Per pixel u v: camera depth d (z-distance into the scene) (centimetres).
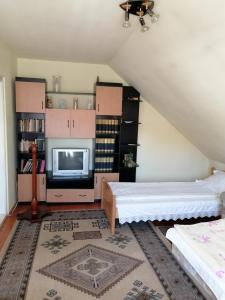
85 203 447
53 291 224
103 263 269
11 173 398
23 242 306
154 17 209
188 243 206
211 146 432
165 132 506
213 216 365
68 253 285
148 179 516
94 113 436
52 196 431
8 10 241
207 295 212
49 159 468
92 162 481
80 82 462
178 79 302
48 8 234
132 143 489
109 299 217
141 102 486
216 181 403
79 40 326
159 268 264
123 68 416
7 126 373
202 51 223
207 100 293
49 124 424
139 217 335
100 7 227
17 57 431
